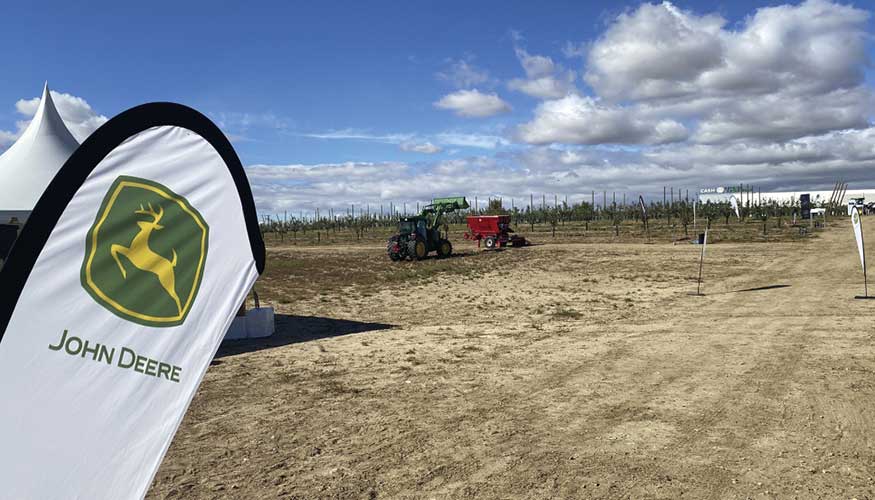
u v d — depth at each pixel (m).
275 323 13.72
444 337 11.61
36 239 1.48
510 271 24.34
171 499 4.72
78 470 1.51
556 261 27.95
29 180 13.68
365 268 26.62
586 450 5.60
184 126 1.92
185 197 1.90
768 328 11.36
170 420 1.72
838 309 13.16
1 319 1.40
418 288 19.83
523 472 5.12
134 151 1.75
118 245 1.67
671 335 11.06
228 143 2.08
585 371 8.62
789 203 92.44
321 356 10.14
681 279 20.33
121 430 1.61
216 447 5.89
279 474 5.20
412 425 6.45
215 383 8.44
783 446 5.55
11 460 1.40
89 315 1.57
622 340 10.77
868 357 8.82
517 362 9.31
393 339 11.52
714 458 5.32
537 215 71.75
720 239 38.50
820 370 8.20
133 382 1.65
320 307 16.09
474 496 4.68
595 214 75.06
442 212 32.19
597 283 20.03
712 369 8.50
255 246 2.14
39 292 1.48
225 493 4.82
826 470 4.98
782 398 7.02
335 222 76.81
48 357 1.48
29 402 1.44
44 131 14.62
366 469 5.27
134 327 1.68
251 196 2.15
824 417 6.30
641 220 70.31
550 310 14.94
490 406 7.08
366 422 6.59
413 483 4.95
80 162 1.59
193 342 1.84
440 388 7.93
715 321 12.38
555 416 6.65
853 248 29.41
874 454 5.28
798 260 24.81
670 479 4.89
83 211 1.59
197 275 1.89
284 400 7.53
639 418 6.50
